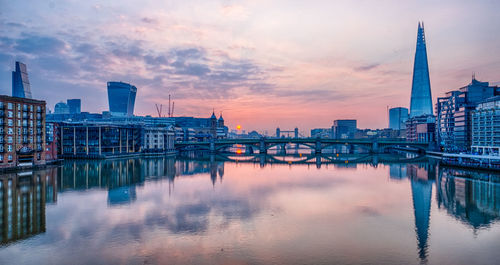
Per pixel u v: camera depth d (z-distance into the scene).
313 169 150.25
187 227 57.03
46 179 108.50
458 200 79.06
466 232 54.84
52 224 58.00
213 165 167.50
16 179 107.88
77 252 45.38
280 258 43.84
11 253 44.88
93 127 185.75
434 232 54.75
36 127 137.00
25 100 131.88
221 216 64.38
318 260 43.19
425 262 42.72
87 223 58.88
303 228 56.69
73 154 186.25
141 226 57.38
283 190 93.38
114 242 49.34
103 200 77.88
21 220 60.31
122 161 177.50
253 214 66.00
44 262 42.00
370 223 59.78
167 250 46.44
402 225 58.56
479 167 134.25
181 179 113.81
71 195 83.19
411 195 85.56
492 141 174.62
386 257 44.31
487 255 45.00
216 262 42.47
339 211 68.50
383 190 93.19
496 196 83.75
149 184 102.00
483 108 189.50
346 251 46.34
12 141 126.25
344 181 111.31
